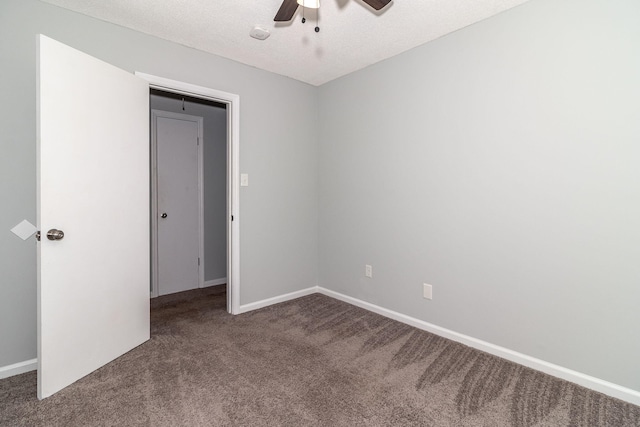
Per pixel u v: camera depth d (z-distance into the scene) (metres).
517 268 2.07
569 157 1.85
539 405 1.66
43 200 1.65
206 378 1.89
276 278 3.25
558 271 1.91
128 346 2.21
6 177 1.90
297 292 3.43
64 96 1.74
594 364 1.80
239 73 2.87
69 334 1.80
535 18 1.94
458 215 2.35
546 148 1.93
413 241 2.66
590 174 1.78
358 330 2.59
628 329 1.69
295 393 1.76
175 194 3.67
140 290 2.31
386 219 2.86
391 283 2.84
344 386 1.82
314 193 3.54
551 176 1.92
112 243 2.06
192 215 3.81
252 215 3.03
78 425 1.50
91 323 1.93
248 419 1.55
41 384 1.67
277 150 3.19
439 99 2.43
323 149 3.47
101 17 2.16
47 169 1.67
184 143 3.72
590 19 1.76
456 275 2.38
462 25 2.24
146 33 2.37
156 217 3.54
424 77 2.52
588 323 1.81
